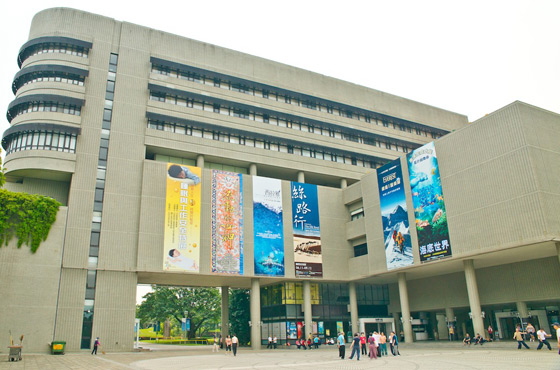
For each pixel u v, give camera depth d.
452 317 52.56
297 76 66.44
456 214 43.84
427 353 35.03
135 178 49.75
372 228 54.94
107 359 33.31
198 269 48.53
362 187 57.81
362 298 61.34
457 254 43.16
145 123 52.69
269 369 23.77
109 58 53.31
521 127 39.38
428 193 47.31
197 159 55.97
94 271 44.84
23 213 42.25
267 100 62.75
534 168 38.03
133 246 47.09
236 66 61.66
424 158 48.47
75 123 49.03
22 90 49.91
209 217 50.94
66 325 41.97
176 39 58.44
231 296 71.12
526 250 40.28
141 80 54.28
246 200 54.19
